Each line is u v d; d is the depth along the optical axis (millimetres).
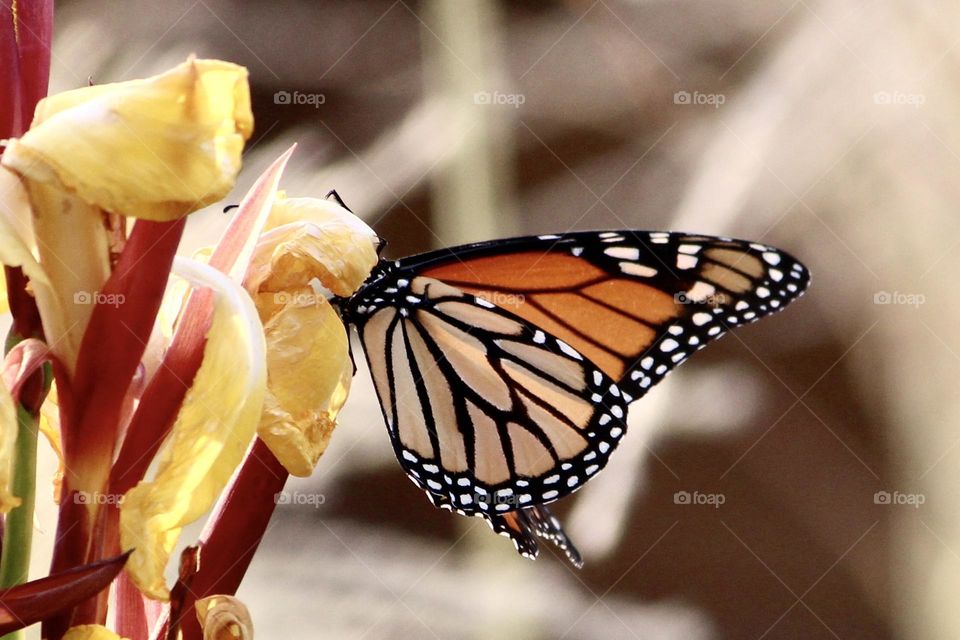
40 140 419
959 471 650
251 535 470
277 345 474
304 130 647
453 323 521
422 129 616
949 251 640
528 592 592
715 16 645
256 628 576
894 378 653
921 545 665
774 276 520
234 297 465
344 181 612
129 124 425
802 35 636
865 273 646
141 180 421
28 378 462
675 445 692
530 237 526
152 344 473
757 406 680
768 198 639
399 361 521
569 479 526
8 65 463
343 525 636
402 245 696
